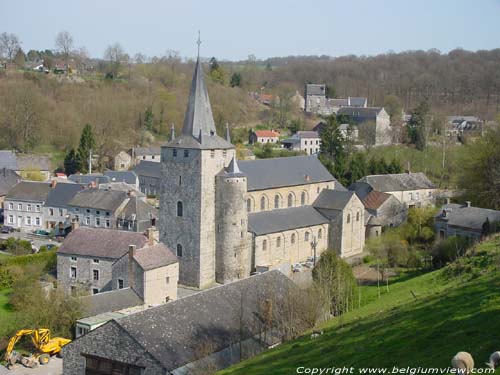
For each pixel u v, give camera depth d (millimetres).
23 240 108188
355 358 37281
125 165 171625
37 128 181750
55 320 66438
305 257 99875
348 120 194125
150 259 75375
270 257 93375
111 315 67188
